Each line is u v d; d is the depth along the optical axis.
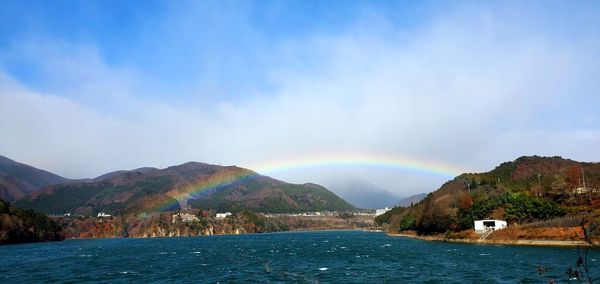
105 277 83.94
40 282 79.00
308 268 91.88
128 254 152.25
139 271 93.19
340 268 90.19
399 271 82.44
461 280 69.19
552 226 138.12
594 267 76.25
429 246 153.50
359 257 115.94
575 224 131.50
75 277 84.94
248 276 80.88
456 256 108.50
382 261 102.56
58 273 92.50
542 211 154.38
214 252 155.12
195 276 82.56
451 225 191.88
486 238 154.75
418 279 71.75
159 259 126.12
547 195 178.62
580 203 154.12
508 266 83.31
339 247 167.25
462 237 170.12
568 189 176.12
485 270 79.06
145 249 186.38
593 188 165.25
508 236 146.38
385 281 70.62
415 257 110.19
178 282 75.19
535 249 119.25
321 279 74.94
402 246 159.75
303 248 166.38
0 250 189.88
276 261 110.69
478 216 177.62
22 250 187.62
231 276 81.44
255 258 122.25
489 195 197.38
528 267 80.69
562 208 150.00
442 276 74.00
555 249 116.12
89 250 183.12
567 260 89.25
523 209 162.25
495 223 160.50
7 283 78.44
